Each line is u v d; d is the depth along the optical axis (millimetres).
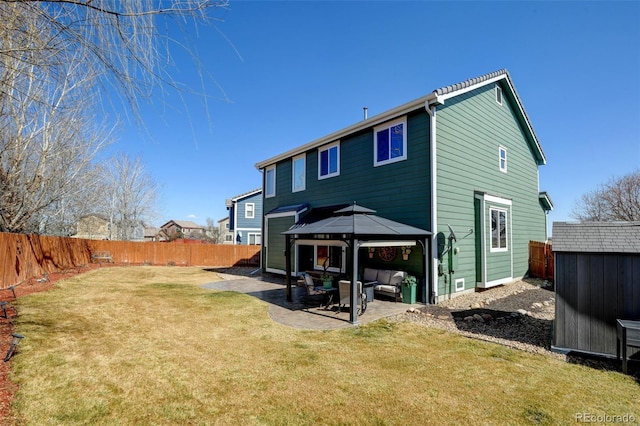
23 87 4559
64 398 3791
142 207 36156
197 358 5086
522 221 13914
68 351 5285
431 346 5645
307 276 9117
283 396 3891
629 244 5043
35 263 13078
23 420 3330
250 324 7082
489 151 11766
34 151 11656
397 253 10141
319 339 6047
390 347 5594
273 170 17094
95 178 17672
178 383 4215
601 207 26156
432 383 4223
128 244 22828
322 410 3584
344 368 4703
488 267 11039
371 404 3709
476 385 4164
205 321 7316
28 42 3521
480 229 10703
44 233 17141
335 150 12930
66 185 13367
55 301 9188
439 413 3520
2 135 9617
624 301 4949
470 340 5965
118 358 5051
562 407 3633
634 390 4031
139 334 6305
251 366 4773
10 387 3990
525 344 5719
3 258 10508
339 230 7801
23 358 4887
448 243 9570
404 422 3359
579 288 5246
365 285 9367
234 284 13211
